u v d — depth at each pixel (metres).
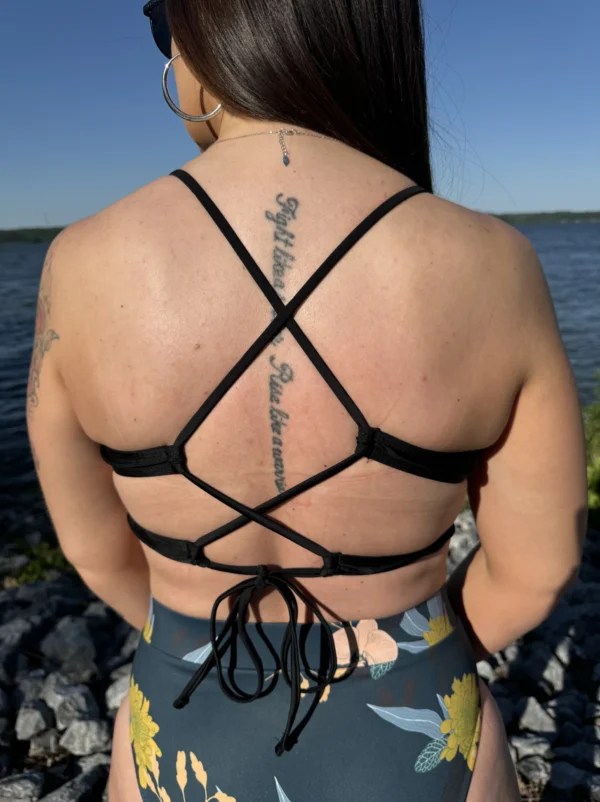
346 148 0.95
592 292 29.27
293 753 1.01
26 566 4.61
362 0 0.94
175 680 1.07
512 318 0.90
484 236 0.91
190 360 0.90
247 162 0.93
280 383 0.90
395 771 1.01
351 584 1.00
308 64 0.91
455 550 4.45
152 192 0.94
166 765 1.06
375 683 1.03
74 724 2.90
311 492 0.94
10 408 9.70
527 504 1.02
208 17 0.91
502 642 1.23
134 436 0.94
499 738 1.16
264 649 1.03
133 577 1.30
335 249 0.89
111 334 0.91
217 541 0.99
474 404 0.91
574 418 0.98
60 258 0.96
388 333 0.88
